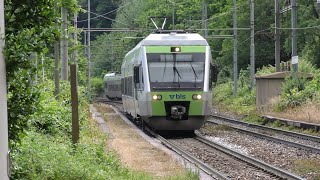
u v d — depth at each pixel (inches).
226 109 2224.4
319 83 1644.9
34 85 406.9
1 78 304.8
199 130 1390.3
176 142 1125.1
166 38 1248.2
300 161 810.2
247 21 3058.6
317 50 2431.1
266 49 3038.9
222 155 913.5
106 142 940.0
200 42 1246.3
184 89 1203.9
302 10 2527.1
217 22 3405.5
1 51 309.1
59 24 426.0
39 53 393.7
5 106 303.0
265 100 1787.6
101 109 2317.9
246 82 2568.9
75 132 697.6
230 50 3134.8
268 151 962.7
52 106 906.7
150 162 775.7
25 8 406.3
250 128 1459.2
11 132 394.9
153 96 1202.0
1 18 311.1
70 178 520.4
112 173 621.9
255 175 705.6
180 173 660.7
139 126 1513.3
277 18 1822.1
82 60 2593.5
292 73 1674.5
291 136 1219.9
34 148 560.1
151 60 1223.5
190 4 3850.9
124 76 1797.5
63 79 1290.6
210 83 1235.2
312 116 1355.8
